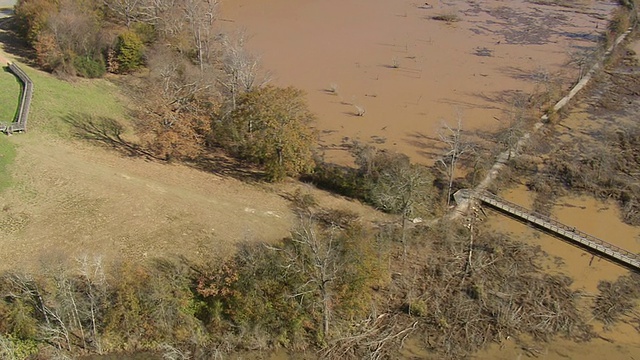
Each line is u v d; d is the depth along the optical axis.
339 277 53.38
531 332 54.69
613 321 56.09
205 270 56.25
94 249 58.09
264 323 52.59
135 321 51.50
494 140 85.06
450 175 72.44
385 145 84.25
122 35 96.38
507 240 65.75
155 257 57.78
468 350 52.88
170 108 74.44
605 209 71.38
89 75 93.94
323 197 71.38
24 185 65.25
